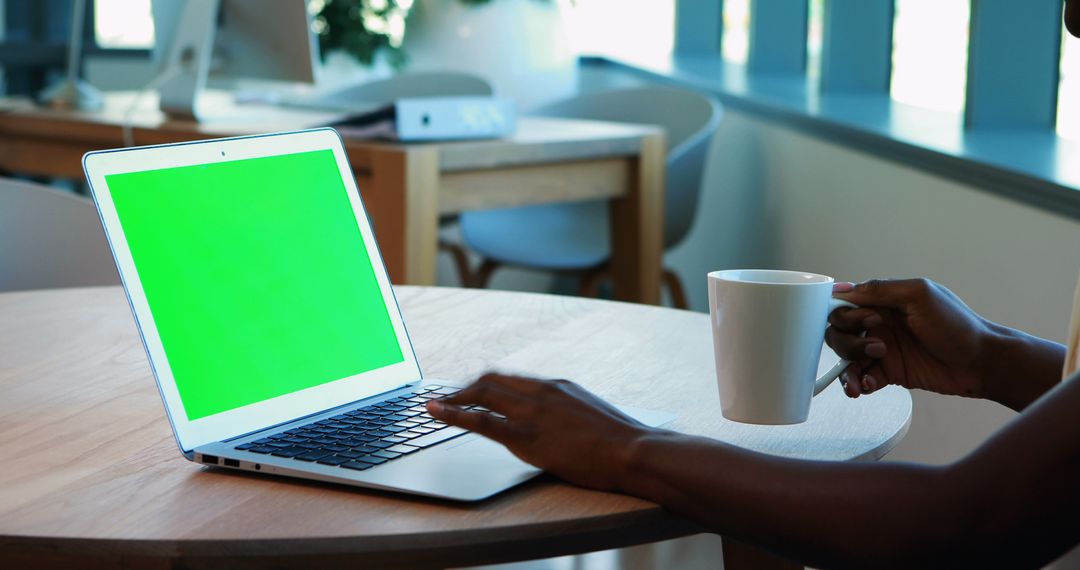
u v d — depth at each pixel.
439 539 0.70
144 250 0.86
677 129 3.22
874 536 0.69
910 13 3.00
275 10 2.65
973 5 2.34
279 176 0.99
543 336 1.24
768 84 3.59
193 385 0.85
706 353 1.17
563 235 3.22
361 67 4.25
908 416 0.96
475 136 2.32
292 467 0.79
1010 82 2.35
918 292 0.96
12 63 4.70
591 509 0.74
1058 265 1.73
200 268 0.90
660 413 0.93
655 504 0.76
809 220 2.84
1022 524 0.65
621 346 1.20
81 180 2.86
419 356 1.16
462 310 1.38
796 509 0.71
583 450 0.78
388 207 2.18
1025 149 2.10
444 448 0.85
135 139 2.65
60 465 0.82
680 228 2.91
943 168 2.09
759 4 3.81
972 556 0.67
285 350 0.93
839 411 0.97
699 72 3.99
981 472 0.66
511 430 0.80
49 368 1.10
